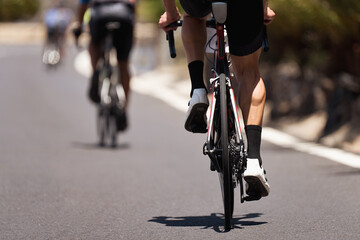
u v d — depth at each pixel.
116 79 20.61
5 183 14.62
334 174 15.19
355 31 20.45
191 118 10.31
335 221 10.77
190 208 12.08
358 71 21.58
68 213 11.68
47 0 110.00
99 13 19.98
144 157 18.66
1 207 12.21
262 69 29.05
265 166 16.59
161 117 28.92
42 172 16.14
